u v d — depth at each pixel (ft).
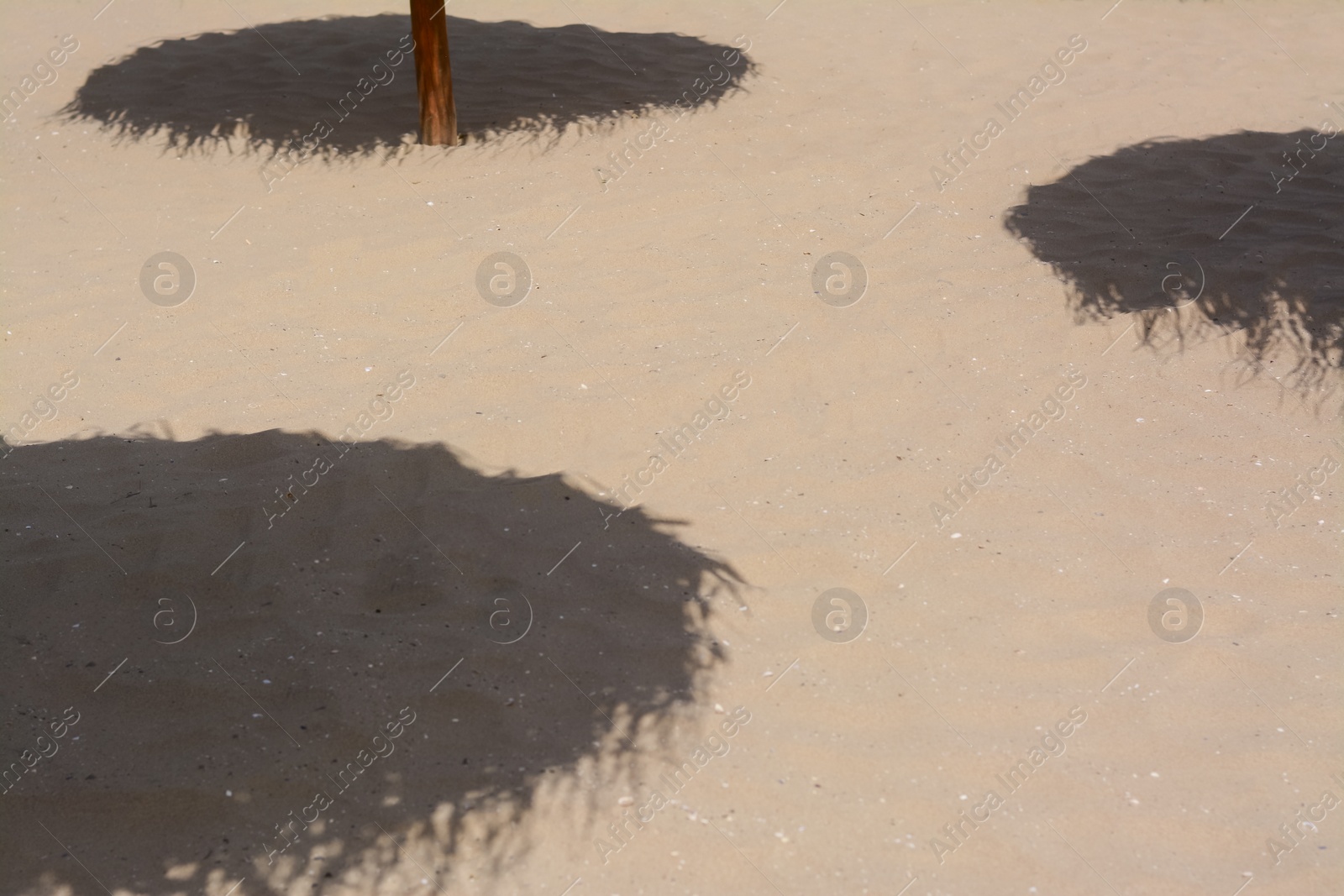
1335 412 16.69
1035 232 22.30
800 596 13.04
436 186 24.23
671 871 9.63
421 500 14.55
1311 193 23.65
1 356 18.47
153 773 10.33
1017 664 12.05
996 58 32.81
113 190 24.66
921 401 17.06
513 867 9.65
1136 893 9.50
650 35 33.45
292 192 24.22
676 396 17.04
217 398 17.08
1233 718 11.38
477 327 18.92
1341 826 10.19
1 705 11.04
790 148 26.40
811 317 19.25
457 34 32.96
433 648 11.97
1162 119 28.35
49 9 36.42
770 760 10.77
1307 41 34.76
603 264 21.06
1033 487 15.10
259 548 13.51
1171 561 13.71
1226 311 19.22
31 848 9.61
